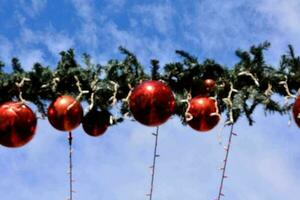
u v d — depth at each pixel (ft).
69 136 25.90
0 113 22.66
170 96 22.84
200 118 24.40
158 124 23.12
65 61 24.75
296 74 24.73
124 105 25.11
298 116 23.91
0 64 24.12
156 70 24.85
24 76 23.81
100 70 24.85
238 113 24.11
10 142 22.90
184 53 25.30
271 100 24.32
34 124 23.21
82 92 23.94
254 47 24.82
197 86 25.11
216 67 25.13
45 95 24.29
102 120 25.03
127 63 24.91
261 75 24.67
